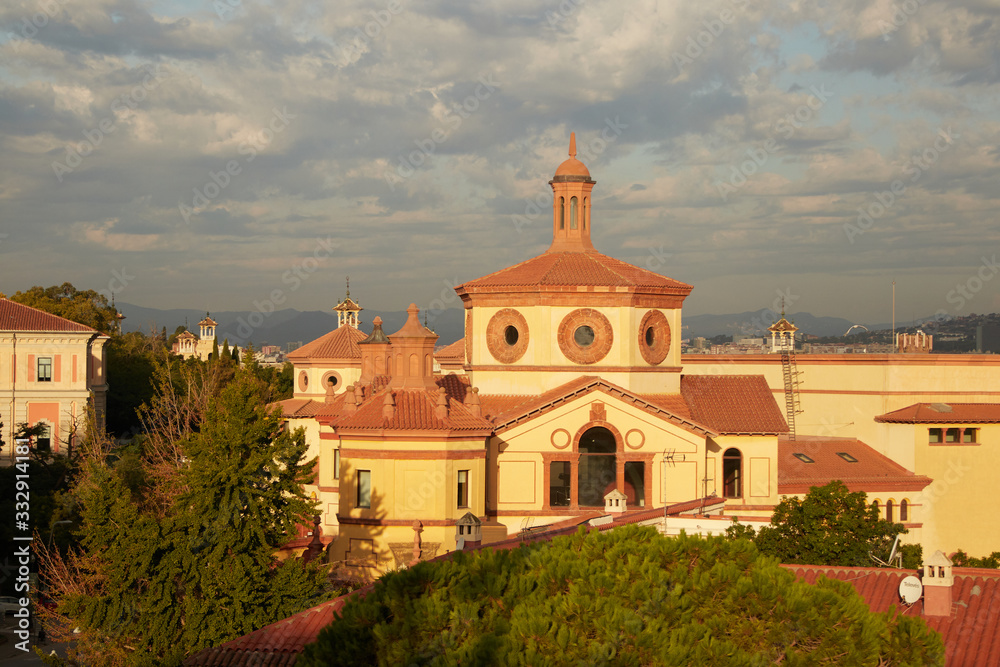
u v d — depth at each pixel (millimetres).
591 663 24562
